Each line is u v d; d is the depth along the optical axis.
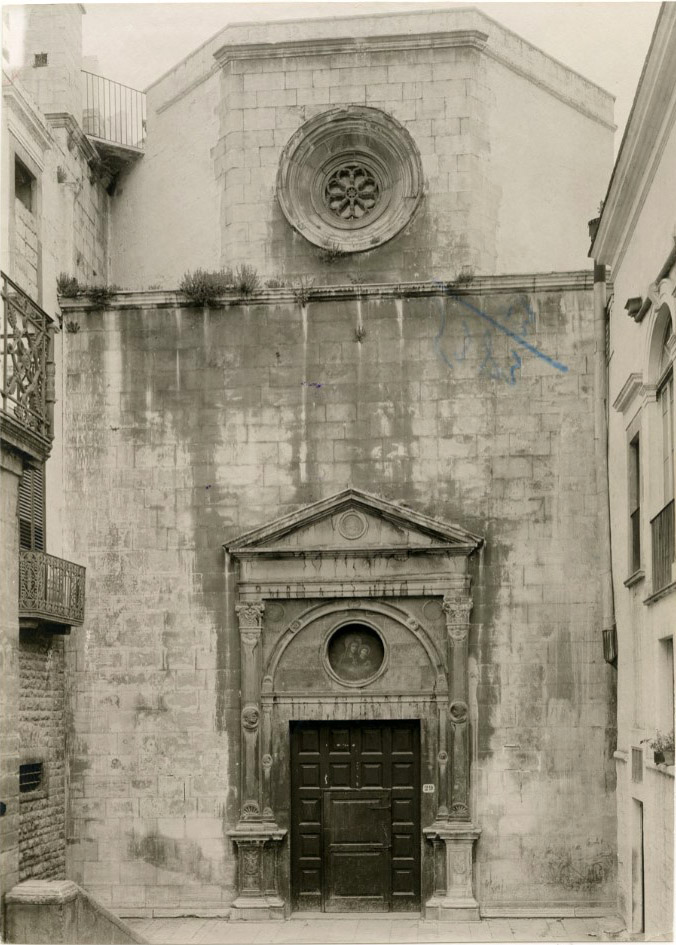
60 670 21.56
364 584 21.41
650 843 17.66
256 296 22.34
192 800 21.41
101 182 26.12
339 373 22.17
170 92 26.23
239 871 21.12
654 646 17.64
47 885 15.48
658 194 17.09
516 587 21.39
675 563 15.99
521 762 21.00
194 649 21.73
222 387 22.31
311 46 25.16
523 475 21.66
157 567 21.97
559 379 21.83
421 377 22.03
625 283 19.97
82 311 22.69
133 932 17.25
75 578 21.31
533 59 25.58
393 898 21.11
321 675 21.45
